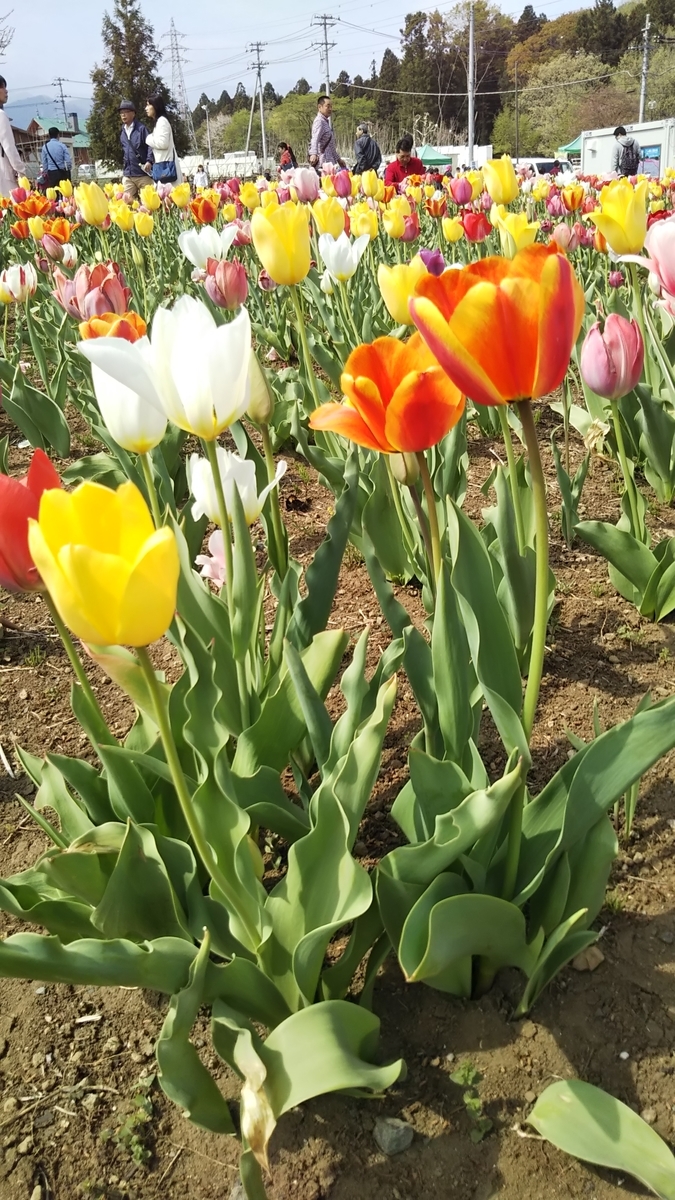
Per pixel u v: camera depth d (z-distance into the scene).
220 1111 0.56
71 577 0.36
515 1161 0.56
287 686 0.68
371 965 0.62
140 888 0.58
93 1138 0.60
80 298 1.24
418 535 1.10
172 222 4.05
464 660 0.60
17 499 0.51
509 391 0.46
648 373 1.42
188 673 0.70
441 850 0.55
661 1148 0.52
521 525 0.87
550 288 0.41
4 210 3.79
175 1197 0.56
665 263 0.78
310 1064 0.50
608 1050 0.61
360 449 1.21
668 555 1.03
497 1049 0.62
